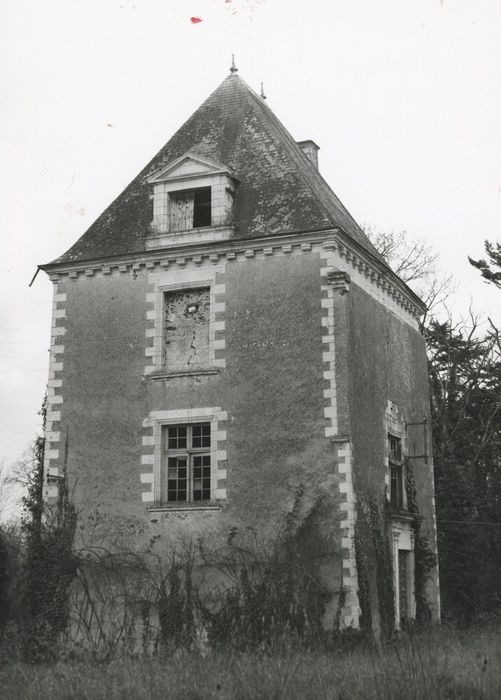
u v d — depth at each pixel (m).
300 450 20.78
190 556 20.86
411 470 24.75
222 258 22.44
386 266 24.19
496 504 29.64
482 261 35.25
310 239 21.75
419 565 24.36
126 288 23.14
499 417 35.81
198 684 14.01
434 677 13.27
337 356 21.05
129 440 22.14
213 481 21.23
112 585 21.22
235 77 26.58
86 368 22.97
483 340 37.03
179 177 23.28
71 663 18.44
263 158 24.09
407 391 25.53
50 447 22.73
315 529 20.20
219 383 21.75
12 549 22.94
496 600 27.83
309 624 19.61
